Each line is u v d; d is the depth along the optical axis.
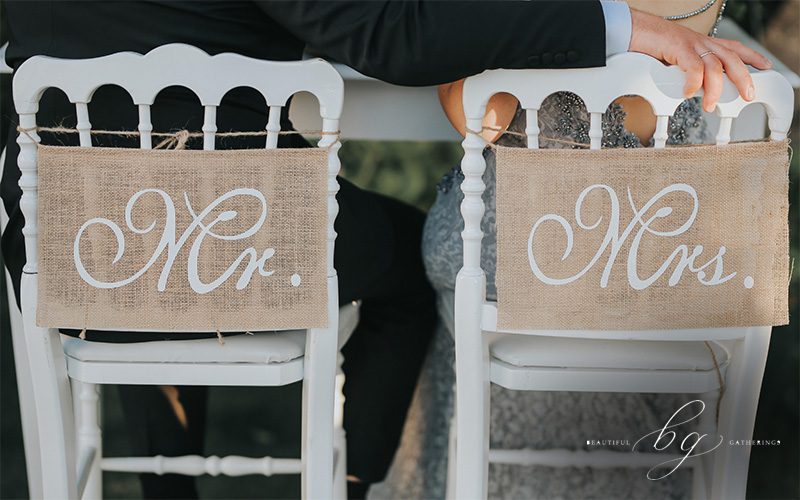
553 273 1.41
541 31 1.32
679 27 1.38
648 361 1.51
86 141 1.38
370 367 1.87
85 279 1.42
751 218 1.41
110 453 2.48
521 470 1.93
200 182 1.39
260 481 2.46
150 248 1.41
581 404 1.91
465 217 1.43
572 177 1.38
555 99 1.53
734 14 2.43
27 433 1.78
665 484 1.91
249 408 2.73
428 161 3.12
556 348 1.54
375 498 2.02
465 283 1.45
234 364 1.50
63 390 1.51
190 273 1.41
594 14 1.33
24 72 1.35
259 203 1.40
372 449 1.89
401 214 1.92
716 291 1.42
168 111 1.48
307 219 1.41
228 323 1.42
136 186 1.39
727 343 1.60
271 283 1.42
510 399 1.92
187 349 1.49
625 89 1.35
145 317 1.42
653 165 1.38
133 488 2.42
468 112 1.38
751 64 1.42
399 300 1.87
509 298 1.42
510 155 1.38
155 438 1.94
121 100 1.49
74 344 1.52
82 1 1.46
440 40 1.34
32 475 1.79
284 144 1.56
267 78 1.35
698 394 1.89
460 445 1.51
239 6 1.49
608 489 1.92
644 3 1.50
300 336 1.55
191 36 1.47
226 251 1.41
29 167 1.40
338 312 1.56
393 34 1.36
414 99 1.78
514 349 1.53
